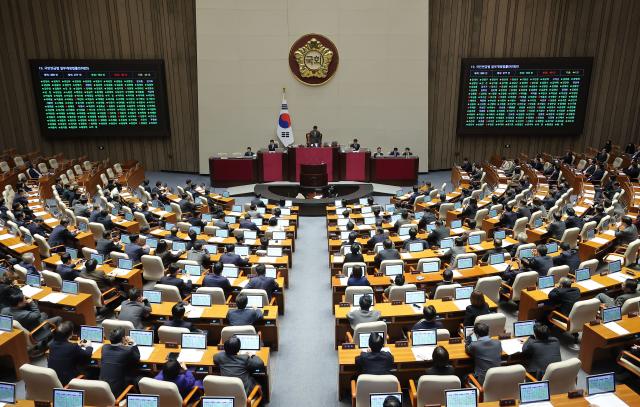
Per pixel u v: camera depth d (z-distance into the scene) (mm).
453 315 8492
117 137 25188
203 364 6957
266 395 7449
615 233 12352
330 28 23469
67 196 18078
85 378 7355
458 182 21531
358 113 24297
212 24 23312
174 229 12672
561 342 9062
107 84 23688
